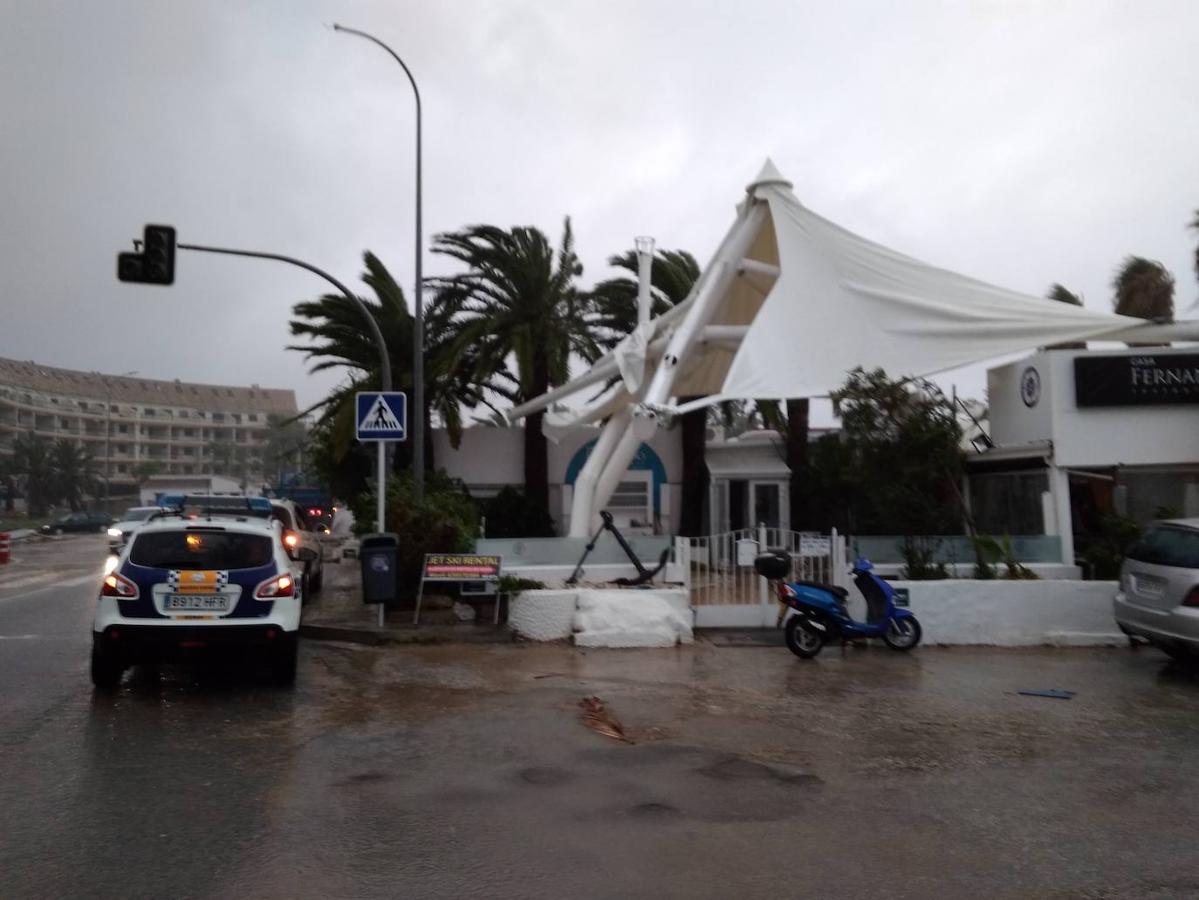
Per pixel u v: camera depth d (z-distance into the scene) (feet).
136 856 17.66
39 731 26.91
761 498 83.82
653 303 82.53
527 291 79.41
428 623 46.65
